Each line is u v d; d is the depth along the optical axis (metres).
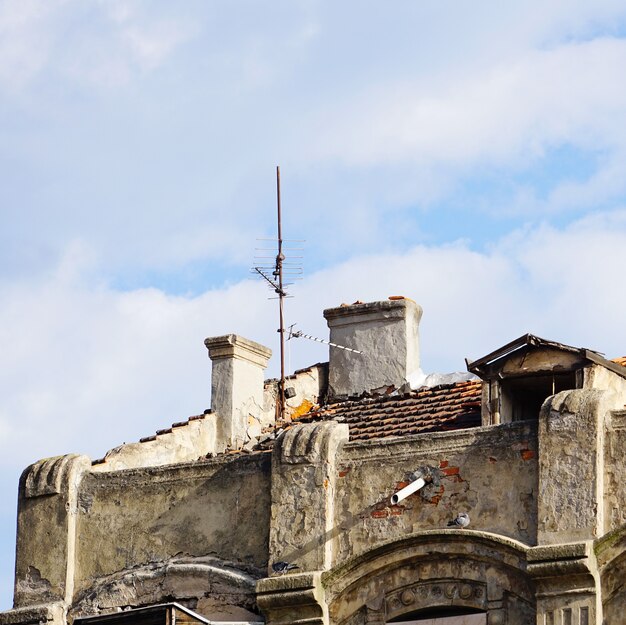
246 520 75.25
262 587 72.75
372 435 80.25
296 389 91.62
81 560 78.62
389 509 71.94
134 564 77.38
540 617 67.25
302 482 73.56
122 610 76.56
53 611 77.75
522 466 69.56
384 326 90.88
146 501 77.94
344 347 91.56
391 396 85.25
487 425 74.69
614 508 67.38
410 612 70.62
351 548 72.31
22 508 80.12
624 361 82.19
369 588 71.50
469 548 69.50
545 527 68.00
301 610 72.19
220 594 74.69
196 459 85.56
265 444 85.88
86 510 79.06
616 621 66.62
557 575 67.06
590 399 68.44
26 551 79.56
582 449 68.00
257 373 91.25
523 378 76.69
